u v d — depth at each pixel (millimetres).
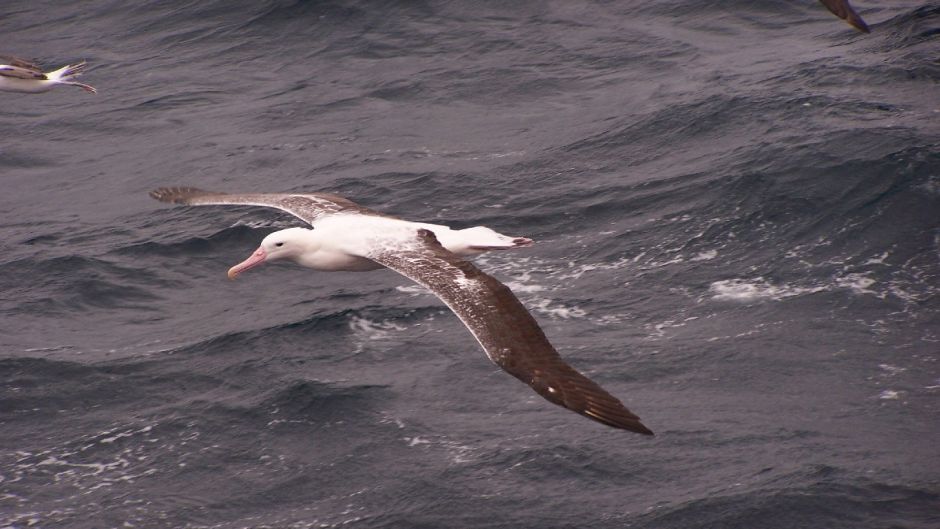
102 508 18250
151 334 23844
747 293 23062
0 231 29453
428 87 37281
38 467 19375
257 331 23219
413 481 18312
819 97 31828
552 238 26406
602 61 38156
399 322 23266
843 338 21266
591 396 10438
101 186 32094
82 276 26312
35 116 37594
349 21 42250
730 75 35125
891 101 31391
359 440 19484
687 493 17484
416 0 43344
